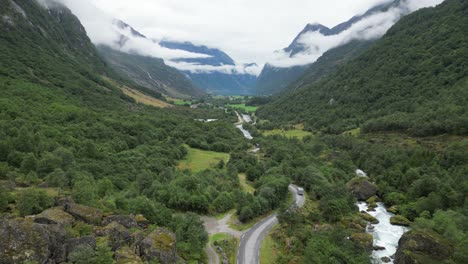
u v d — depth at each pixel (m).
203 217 86.31
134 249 44.41
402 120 168.38
